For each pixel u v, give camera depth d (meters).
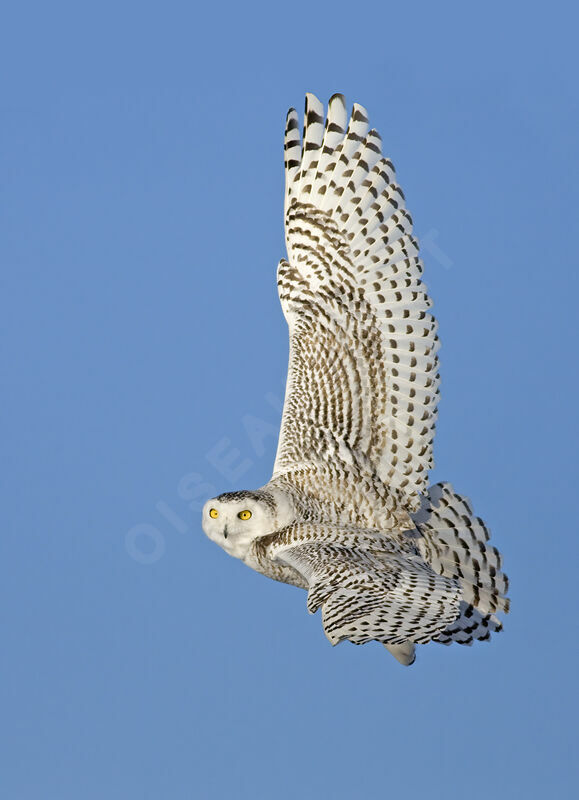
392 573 12.87
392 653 14.16
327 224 14.49
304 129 14.62
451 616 12.40
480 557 14.16
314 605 12.39
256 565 13.84
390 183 14.32
